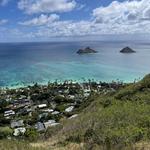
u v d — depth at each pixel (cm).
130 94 2272
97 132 1247
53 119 6588
